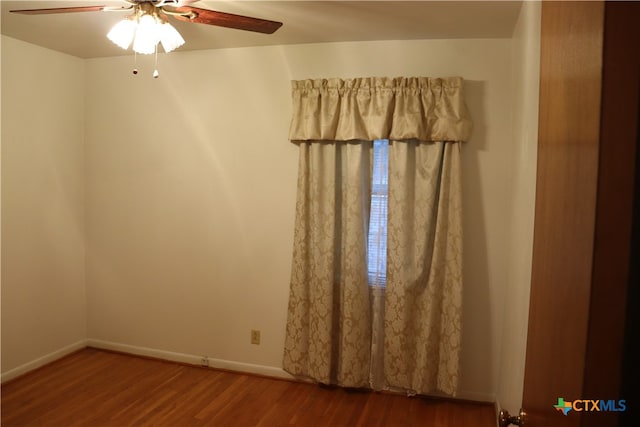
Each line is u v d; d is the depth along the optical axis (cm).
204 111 340
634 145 55
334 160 303
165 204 356
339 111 299
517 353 213
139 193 362
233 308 345
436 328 293
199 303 353
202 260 350
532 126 190
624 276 56
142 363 357
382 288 306
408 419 278
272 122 326
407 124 283
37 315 343
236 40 309
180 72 344
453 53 290
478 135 289
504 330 276
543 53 102
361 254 301
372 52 303
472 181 291
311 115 301
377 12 246
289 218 328
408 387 300
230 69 332
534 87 189
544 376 88
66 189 362
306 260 314
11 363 326
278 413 284
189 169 348
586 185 62
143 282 366
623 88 56
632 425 57
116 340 376
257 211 335
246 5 239
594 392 58
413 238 295
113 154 366
